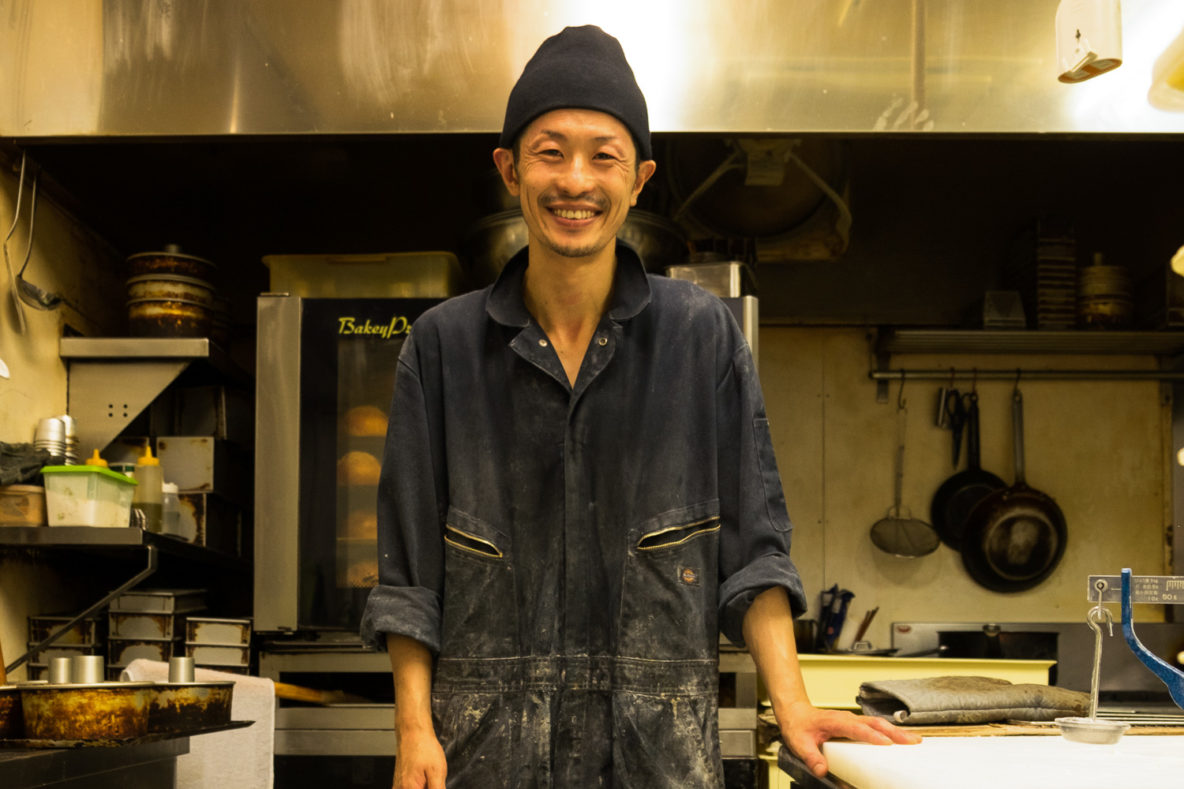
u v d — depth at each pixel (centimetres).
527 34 249
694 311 137
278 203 340
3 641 242
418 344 139
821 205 323
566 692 129
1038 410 355
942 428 354
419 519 134
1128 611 127
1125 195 361
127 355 262
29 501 219
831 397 356
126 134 246
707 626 130
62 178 274
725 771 244
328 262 263
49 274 267
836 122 247
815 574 349
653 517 130
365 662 249
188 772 209
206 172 331
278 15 250
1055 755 108
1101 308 337
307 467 253
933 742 120
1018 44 249
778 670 127
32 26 248
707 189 315
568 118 123
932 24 250
